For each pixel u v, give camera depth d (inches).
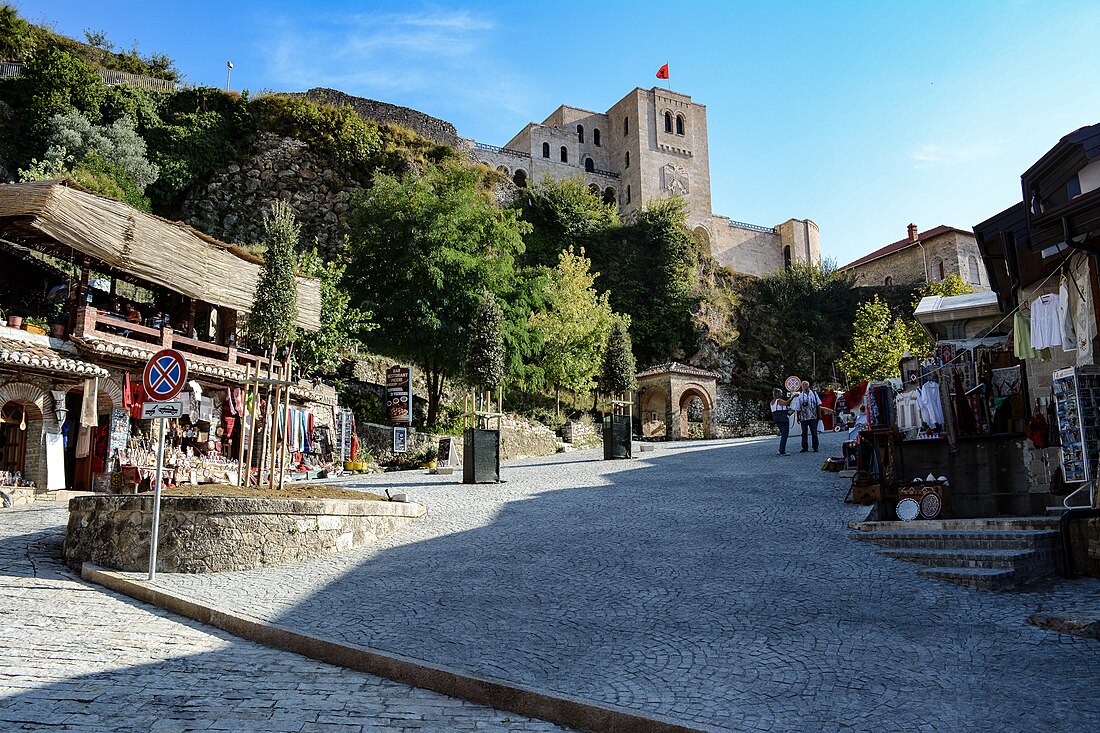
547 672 249.0
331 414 1034.1
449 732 208.5
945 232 2719.0
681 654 265.3
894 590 339.3
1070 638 270.7
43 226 690.2
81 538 430.0
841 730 203.5
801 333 2415.1
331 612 321.4
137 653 271.0
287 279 560.4
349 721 213.5
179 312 925.2
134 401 749.3
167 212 1680.6
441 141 2188.7
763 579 360.5
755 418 2150.6
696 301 2246.6
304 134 1820.9
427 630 295.0
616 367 1103.6
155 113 1753.2
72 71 1675.7
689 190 2925.7
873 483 521.3
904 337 1883.6
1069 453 427.8
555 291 1701.5
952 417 513.3
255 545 414.6
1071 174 409.1
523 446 1284.4
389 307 1207.6
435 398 1273.4
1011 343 590.2
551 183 2357.3
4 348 638.5
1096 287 393.1
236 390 858.1
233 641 294.0
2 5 1796.3
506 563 405.4
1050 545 374.9
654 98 2925.7
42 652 265.0
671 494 606.5
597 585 359.6
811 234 3097.9
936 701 220.4
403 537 484.7
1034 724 202.8
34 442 676.7
